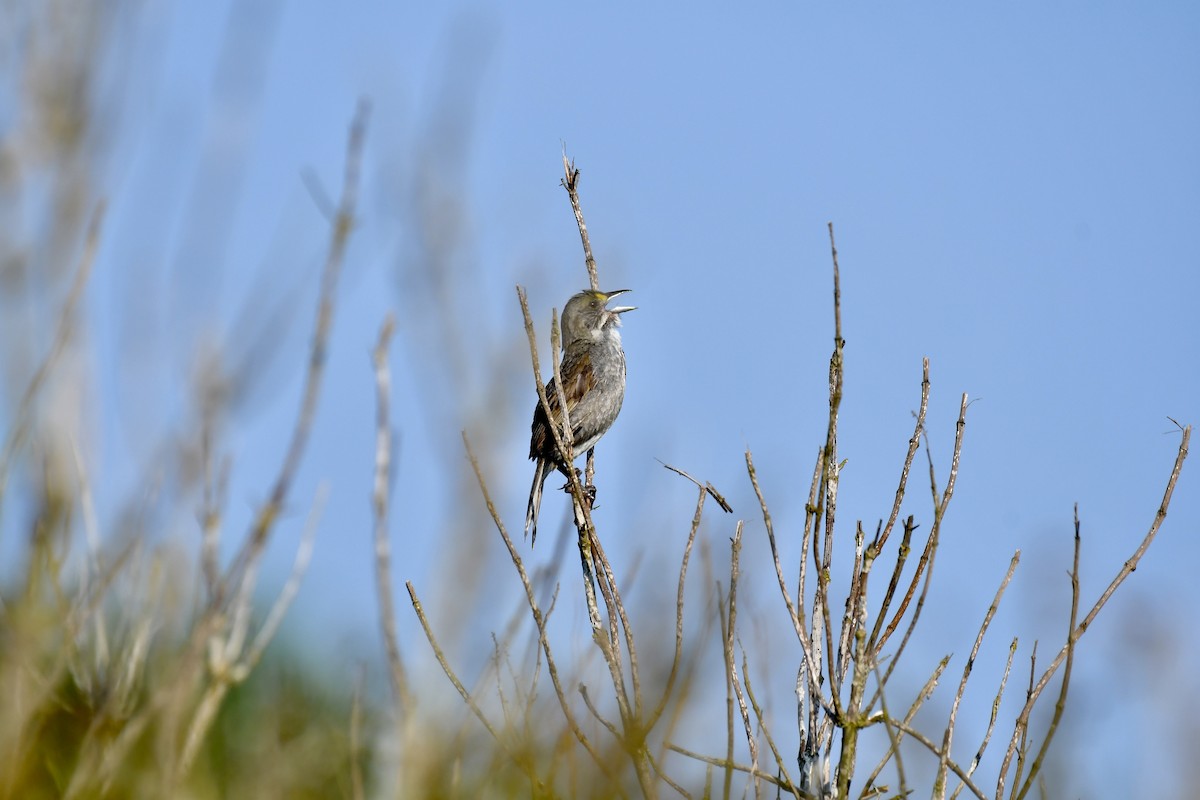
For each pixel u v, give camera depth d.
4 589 8.23
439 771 8.26
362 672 9.51
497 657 8.59
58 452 8.53
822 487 9.73
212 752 10.04
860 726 8.92
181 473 8.54
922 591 8.93
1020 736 9.17
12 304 8.74
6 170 8.96
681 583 8.85
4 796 8.06
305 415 8.30
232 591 8.23
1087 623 9.52
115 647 8.91
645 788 8.07
